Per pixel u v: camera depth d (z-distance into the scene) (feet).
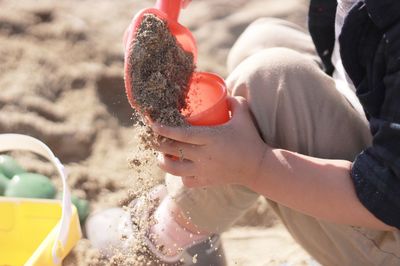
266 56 3.04
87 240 3.62
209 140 2.79
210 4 5.43
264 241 3.79
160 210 3.31
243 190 3.09
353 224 2.87
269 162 2.86
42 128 4.08
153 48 2.74
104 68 4.53
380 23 2.77
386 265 3.02
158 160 2.97
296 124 2.98
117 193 3.91
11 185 3.62
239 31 5.17
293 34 3.51
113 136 4.22
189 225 3.24
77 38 4.65
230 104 2.95
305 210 2.89
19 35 4.58
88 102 4.33
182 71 2.82
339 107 3.00
